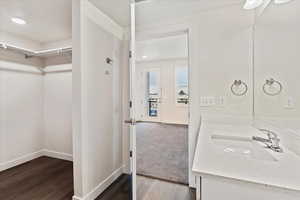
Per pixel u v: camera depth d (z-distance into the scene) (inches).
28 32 97.6
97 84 72.5
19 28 91.7
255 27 64.5
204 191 26.2
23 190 75.4
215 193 25.5
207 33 73.5
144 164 103.0
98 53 72.9
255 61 64.3
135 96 59.4
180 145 141.8
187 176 87.4
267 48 55.4
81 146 62.9
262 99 58.8
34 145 114.2
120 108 92.1
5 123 98.3
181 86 235.0
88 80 66.4
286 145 40.7
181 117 236.5
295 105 39.1
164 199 68.6
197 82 75.4
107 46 79.7
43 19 81.4
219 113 72.1
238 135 51.8
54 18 80.0
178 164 102.7
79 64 62.6
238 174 25.1
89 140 67.0
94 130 70.3
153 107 246.8
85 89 64.6
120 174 90.8
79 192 63.6
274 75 50.6
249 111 67.5
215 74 72.5
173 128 209.6
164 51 178.9
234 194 24.3
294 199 21.1
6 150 98.7
